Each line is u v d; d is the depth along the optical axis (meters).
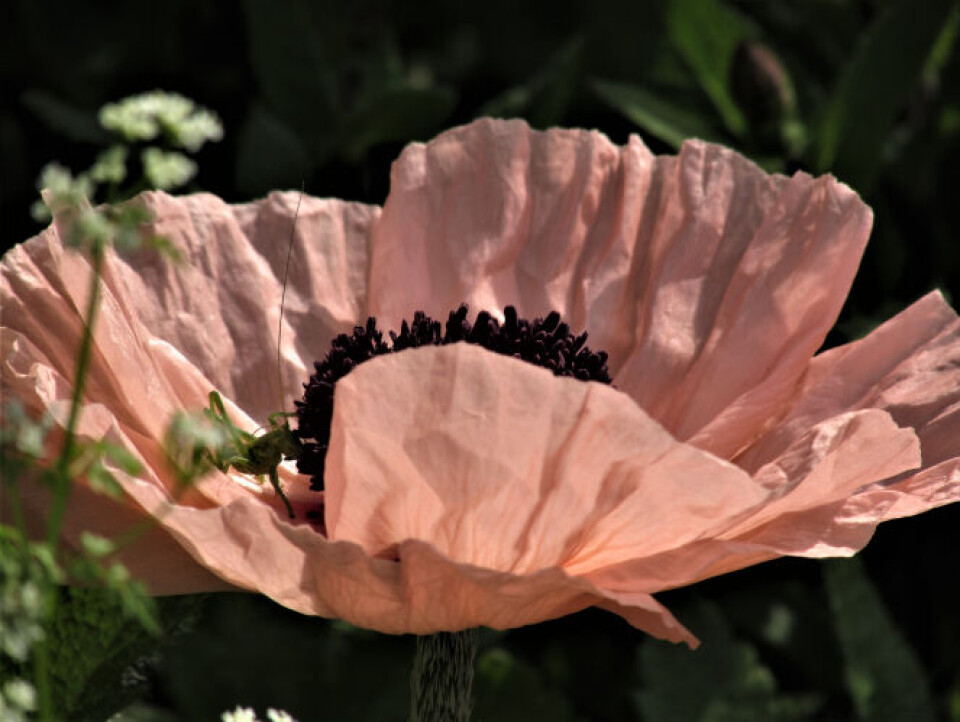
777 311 0.46
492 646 0.52
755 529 0.42
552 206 0.48
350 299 0.48
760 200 0.47
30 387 0.41
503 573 0.39
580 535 0.40
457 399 0.38
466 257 0.48
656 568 0.40
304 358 0.47
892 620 0.51
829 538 0.41
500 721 0.50
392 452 0.39
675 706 0.51
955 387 0.44
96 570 0.35
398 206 0.48
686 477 0.39
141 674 0.42
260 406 0.47
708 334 0.47
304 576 0.40
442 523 0.40
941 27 0.53
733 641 0.51
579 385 0.38
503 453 0.39
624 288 0.48
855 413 0.40
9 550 0.35
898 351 0.45
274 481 0.43
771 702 0.51
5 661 0.41
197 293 0.47
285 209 0.48
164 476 0.43
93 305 0.35
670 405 0.47
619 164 0.48
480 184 0.48
